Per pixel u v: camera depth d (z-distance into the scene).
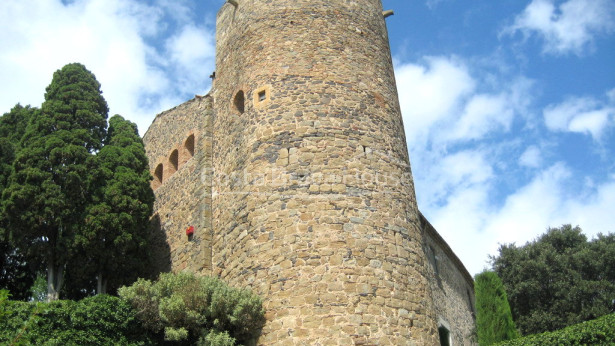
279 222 15.35
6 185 19.06
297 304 14.09
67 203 18.06
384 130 17.30
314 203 15.30
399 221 15.92
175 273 19.69
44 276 20.05
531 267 31.89
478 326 20.89
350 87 17.45
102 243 18.17
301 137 16.34
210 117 20.80
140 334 14.48
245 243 15.98
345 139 16.42
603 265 31.69
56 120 19.81
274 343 13.97
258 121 17.20
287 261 14.72
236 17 20.28
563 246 33.88
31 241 17.78
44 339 13.04
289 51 17.94
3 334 12.71
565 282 30.91
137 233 19.27
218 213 18.28
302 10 18.77
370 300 14.17
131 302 14.64
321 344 13.49
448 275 25.36
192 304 14.50
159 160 24.14
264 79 17.75
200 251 18.05
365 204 15.55
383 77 18.53
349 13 19.14
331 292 14.07
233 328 14.59
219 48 21.38
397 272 14.99
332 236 14.79
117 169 19.84
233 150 18.17
